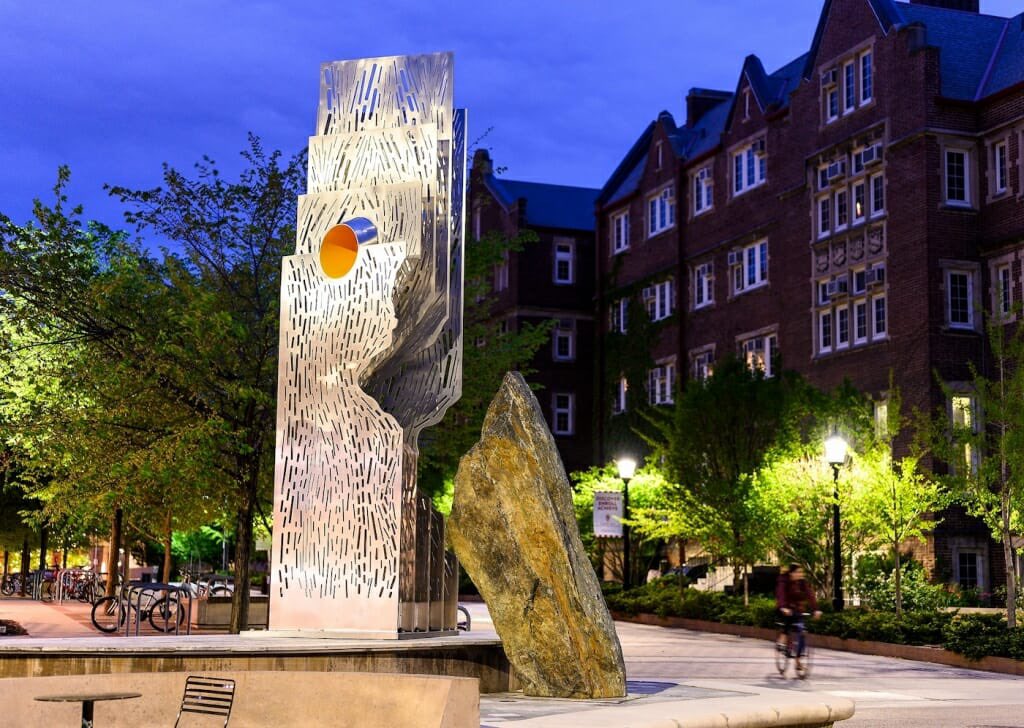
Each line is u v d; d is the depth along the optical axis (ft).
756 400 107.96
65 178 65.00
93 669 37.65
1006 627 76.13
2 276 62.54
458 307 47.80
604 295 183.62
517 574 40.68
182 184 73.36
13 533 132.87
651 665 70.95
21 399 68.59
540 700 39.14
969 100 121.70
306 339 44.83
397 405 46.93
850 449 96.89
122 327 64.39
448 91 47.96
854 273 130.11
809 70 139.74
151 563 204.23
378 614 42.68
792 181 141.90
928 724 46.42
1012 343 86.33
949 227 120.06
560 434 192.24
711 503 103.71
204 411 67.26
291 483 44.09
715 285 157.48
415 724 30.32
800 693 41.11
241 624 69.31
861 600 99.91
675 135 171.53
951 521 113.50
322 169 47.57
